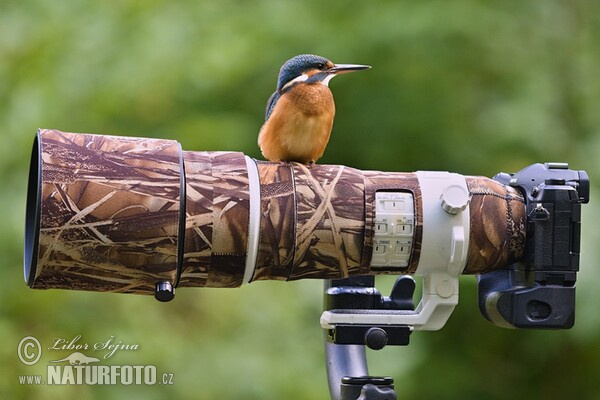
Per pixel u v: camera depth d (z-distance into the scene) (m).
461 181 4.80
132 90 11.26
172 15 11.74
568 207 4.71
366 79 11.45
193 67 11.40
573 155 11.30
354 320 4.83
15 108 10.88
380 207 4.71
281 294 10.36
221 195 4.58
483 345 11.20
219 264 4.63
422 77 11.44
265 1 11.97
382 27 11.23
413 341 10.75
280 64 11.48
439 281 4.84
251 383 9.80
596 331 9.59
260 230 4.61
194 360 9.86
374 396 4.59
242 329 10.17
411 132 11.48
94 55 11.47
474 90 11.64
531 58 11.82
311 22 11.66
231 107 11.74
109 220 4.43
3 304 9.94
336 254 4.70
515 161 11.30
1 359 9.49
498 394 11.25
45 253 4.42
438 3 11.46
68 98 11.12
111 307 10.11
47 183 4.40
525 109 11.38
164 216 4.48
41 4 11.81
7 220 10.12
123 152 4.55
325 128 5.82
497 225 4.77
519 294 4.71
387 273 4.86
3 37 11.57
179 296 10.23
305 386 9.91
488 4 11.85
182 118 11.41
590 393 11.28
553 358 11.34
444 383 10.83
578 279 9.55
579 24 12.22
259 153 11.26
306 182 4.70
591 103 11.84
